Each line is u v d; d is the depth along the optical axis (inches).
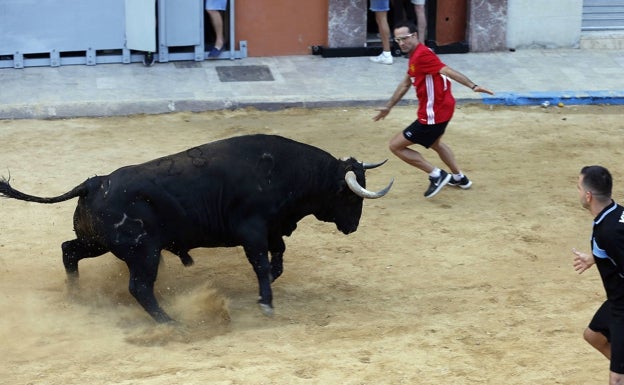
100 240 495.8
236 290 551.8
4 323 499.2
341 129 861.8
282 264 540.7
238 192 495.2
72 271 526.9
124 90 927.7
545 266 591.2
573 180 747.4
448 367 454.9
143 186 486.3
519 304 534.3
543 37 1092.5
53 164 756.0
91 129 845.8
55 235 623.8
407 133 680.4
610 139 852.6
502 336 491.2
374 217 665.6
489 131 867.4
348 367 452.4
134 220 486.0
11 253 593.6
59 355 464.8
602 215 382.3
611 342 391.2
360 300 539.5
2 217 649.6
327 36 1053.8
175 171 492.4
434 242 624.7
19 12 961.5
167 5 992.2
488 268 586.6
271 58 1045.2
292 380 438.0
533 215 675.4
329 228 644.7
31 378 439.2
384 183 733.9
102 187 493.4
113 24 990.4
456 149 816.9
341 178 512.4
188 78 970.1
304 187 509.0
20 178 722.8
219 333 493.7
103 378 438.9
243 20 1032.8
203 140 823.1
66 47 984.9
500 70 1022.4
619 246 376.2
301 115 901.8
